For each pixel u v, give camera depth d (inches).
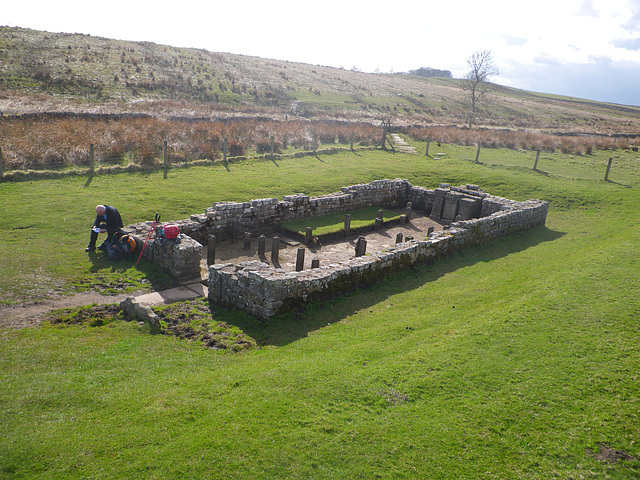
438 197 948.6
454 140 1667.1
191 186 877.2
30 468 226.2
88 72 1849.2
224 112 1658.5
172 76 2142.0
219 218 711.7
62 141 957.8
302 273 488.4
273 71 2970.0
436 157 1390.3
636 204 914.7
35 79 1632.6
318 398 294.8
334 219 855.1
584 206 946.1
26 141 921.5
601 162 1391.5
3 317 405.4
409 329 415.5
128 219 694.5
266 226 784.3
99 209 579.2
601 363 321.7
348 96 2731.3
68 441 246.8
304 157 1229.1
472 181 1118.4
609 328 369.4
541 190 1040.8
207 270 584.4
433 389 301.9
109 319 417.4
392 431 263.3
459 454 246.1
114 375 323.0
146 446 246.4
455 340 366.6
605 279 472.7
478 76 2336.4
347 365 340.5
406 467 237.5
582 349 341.4
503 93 4379.9
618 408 275.6
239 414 275.7
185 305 469.4
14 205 688.4
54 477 221.0
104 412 277.1
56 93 1568.7
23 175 797.9
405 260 590.2
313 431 261.9
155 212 735.1
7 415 265.4
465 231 682.2
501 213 768.3
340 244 751.1
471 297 499.2
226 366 351.9
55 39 2222.0
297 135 1408.7
